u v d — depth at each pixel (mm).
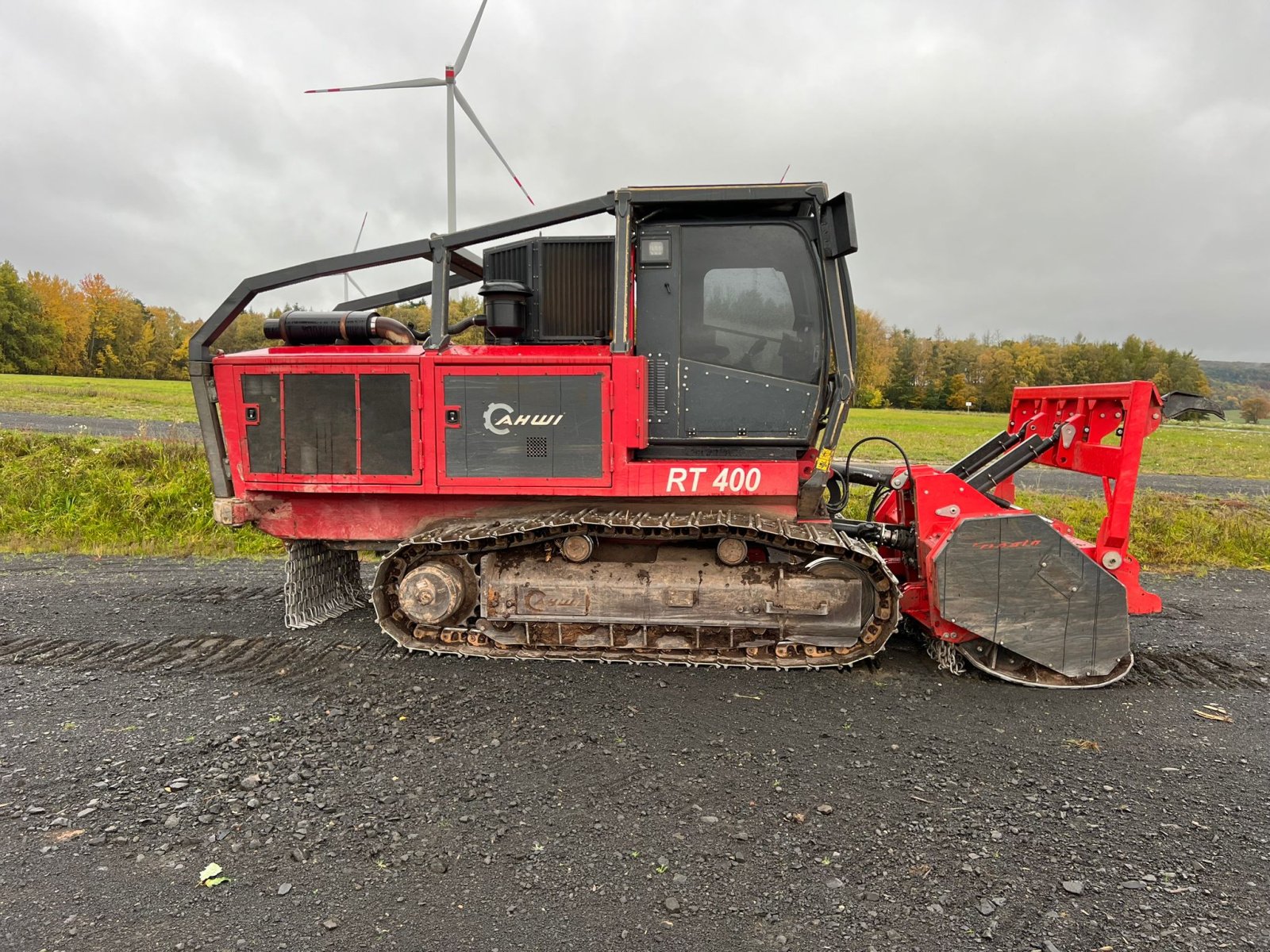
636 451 4664
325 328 4836
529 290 4789
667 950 2305
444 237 4637
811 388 4645
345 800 3111
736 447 4727
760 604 4488
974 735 3828
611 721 3889
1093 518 9266
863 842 2883
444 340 4668
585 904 2508
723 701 4172
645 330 4637
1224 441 28234
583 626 4707
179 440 10711
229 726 3779
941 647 4688
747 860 2758
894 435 26719
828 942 2352
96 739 3627
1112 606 4395
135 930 2352
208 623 5457
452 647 4762
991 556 4359
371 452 4672
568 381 4484
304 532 5031
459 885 2594
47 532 8281
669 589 4523
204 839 2834
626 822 2988
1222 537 8578
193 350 4906
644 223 4621
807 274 4625
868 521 5367
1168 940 2367
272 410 4754
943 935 2389
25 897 2490
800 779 3342
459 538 4469
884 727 3895
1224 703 4297
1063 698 4328
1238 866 2756
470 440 4582
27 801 3061
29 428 12078
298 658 4734
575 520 4398
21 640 5051
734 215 4668
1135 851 2844
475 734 3725
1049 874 2699
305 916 2426
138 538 8211
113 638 5121
